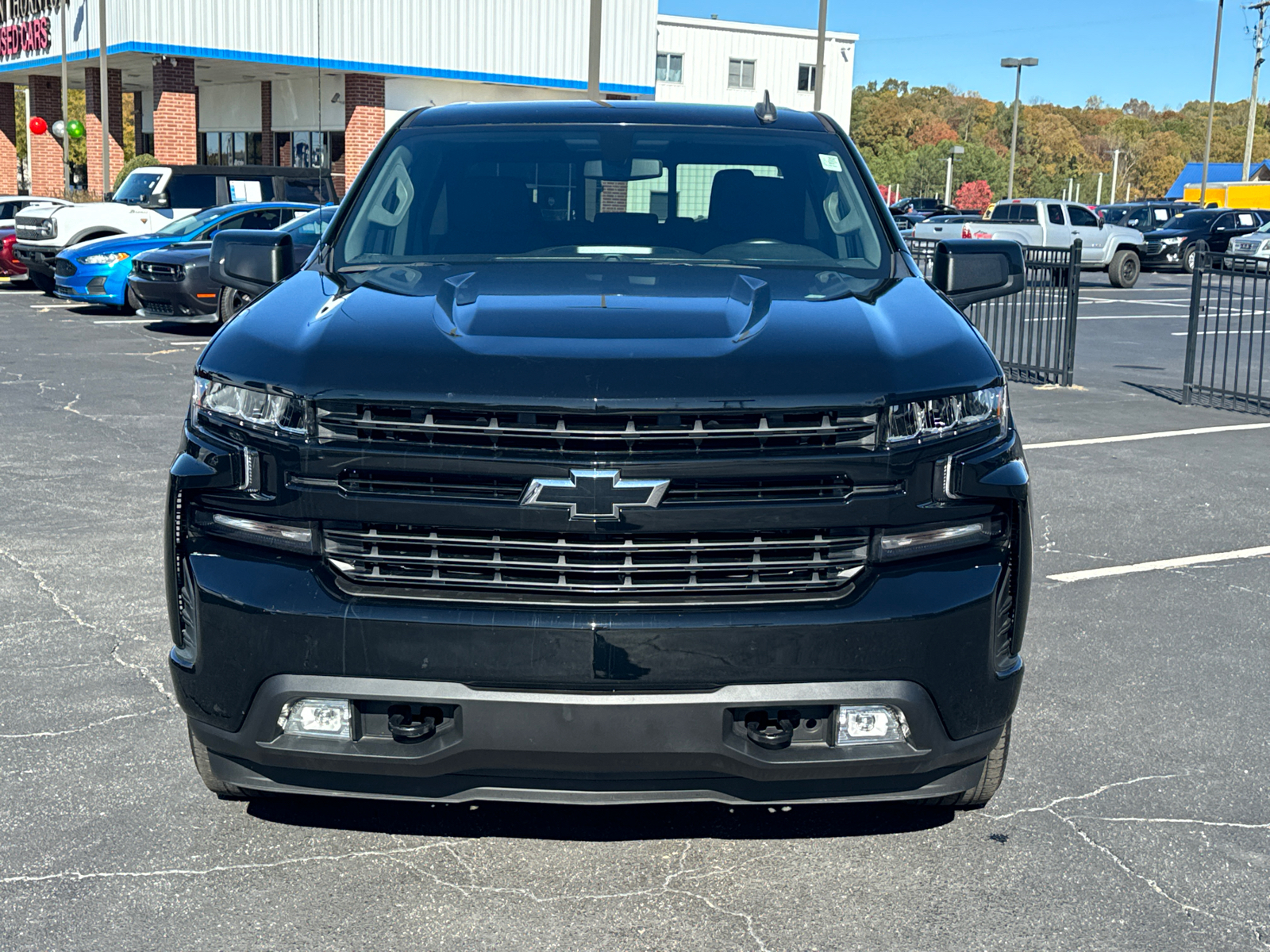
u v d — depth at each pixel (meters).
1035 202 29.47
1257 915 3.26
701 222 4.21
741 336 3.13
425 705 2.98
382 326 3.18
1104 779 4.05
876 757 3.03
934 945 3.09
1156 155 182.88
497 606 2.94
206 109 44.00
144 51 32.66
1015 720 4.52
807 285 3.72
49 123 43.44
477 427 2.89
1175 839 3.65
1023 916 3.23
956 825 3.71
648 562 2.94
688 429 2.88
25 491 7.72
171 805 3.76
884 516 2.98
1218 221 34.84
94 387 11.82
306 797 3.80
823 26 36.72
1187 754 4.25
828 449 2.94
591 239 4.13
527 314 3.25
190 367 13.34
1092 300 25.64
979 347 3.31
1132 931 3.17
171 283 15.94
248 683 3.01
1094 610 5.80
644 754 2.95
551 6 37.41
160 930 3.11
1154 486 8.42
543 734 2.94
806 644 2.93
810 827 3.67
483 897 3.28
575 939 3.10
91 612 5.49
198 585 3.04
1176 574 6.40
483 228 4.16
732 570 2.95
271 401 3.01
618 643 2.89
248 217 17.92
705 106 4.86
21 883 3.32
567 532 2.90
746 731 3.01
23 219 20.48
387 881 3.35
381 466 2.92
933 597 3.00
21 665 4.87
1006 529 3.16
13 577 6.00
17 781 3.90
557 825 3.65
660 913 3.21
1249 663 5.15
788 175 4.41
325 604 2.95
